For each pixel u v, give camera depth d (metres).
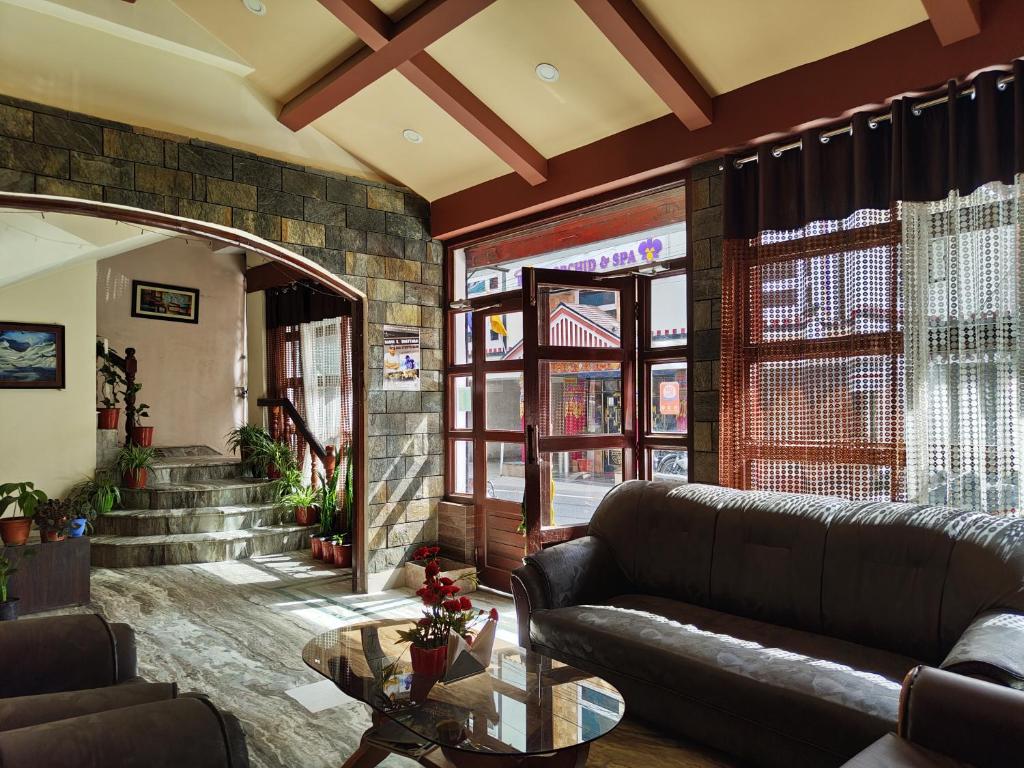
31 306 6.62
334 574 5.77
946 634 2.51
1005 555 2.46
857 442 3.29
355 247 5.15
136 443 7.39
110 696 1.81
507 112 4.36
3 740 1.33
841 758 2.17
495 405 5.26
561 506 4.41
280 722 3.06
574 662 3.01
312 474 7.40
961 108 2.96
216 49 4.30
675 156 3.94
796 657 2.55
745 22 3.29
